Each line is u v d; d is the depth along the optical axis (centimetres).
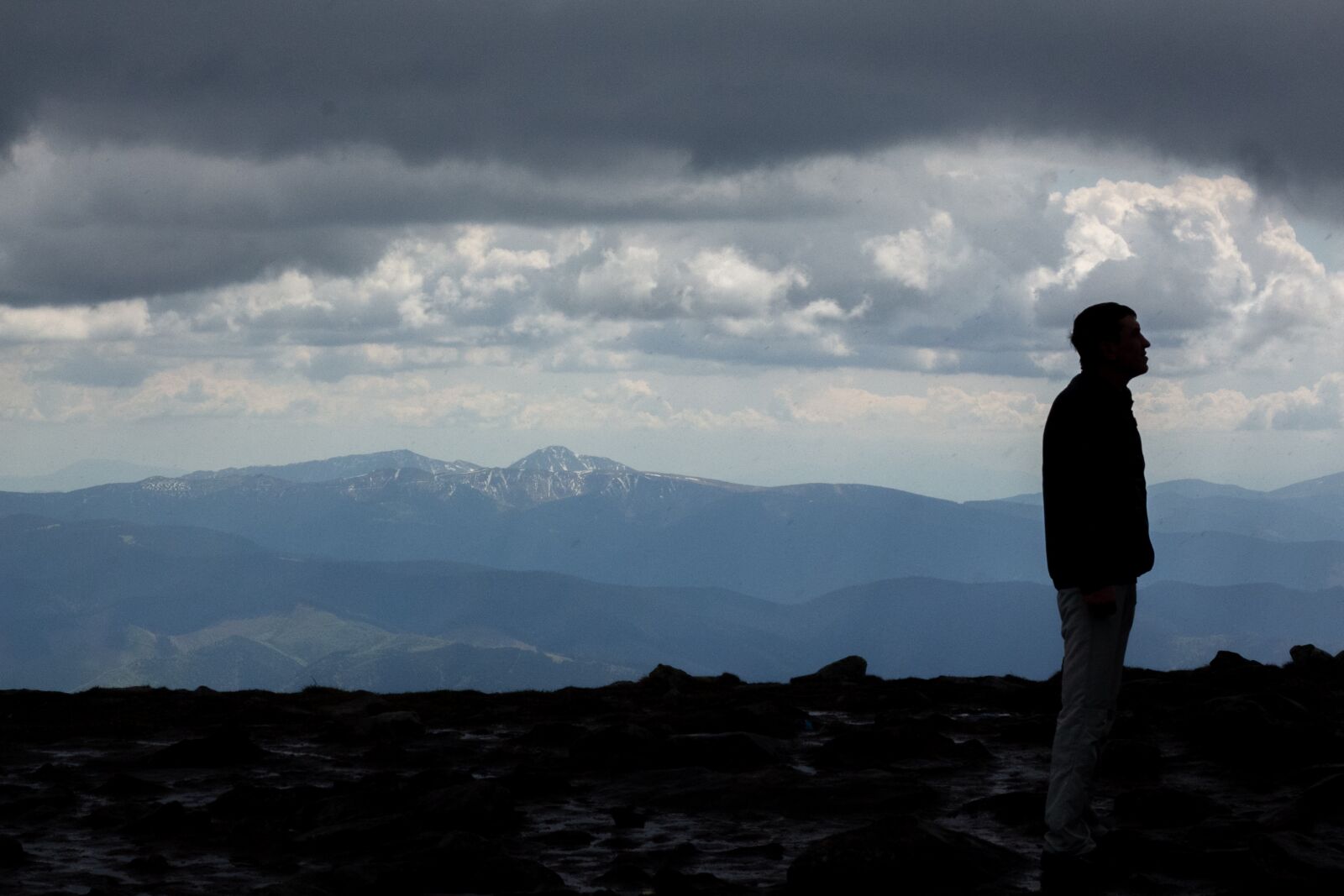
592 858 926
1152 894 761
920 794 1113
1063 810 847
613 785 1248
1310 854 786
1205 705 1399
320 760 1498
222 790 1280
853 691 2145
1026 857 894
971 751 1398
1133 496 855
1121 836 865
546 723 1727
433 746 1606
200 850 980
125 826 1063
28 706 2145
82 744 1706
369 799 1098
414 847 923
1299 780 1151
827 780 1162
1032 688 2039
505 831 1027
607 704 1995
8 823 1111
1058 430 857
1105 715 859
